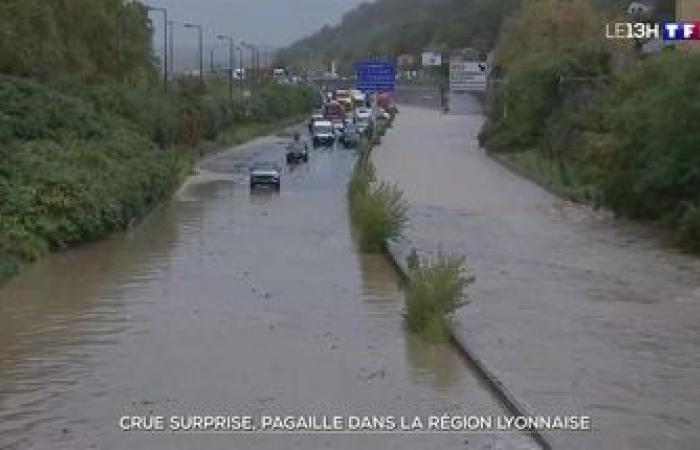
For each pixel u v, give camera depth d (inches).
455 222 2433.6
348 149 4901.6
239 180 3442.4
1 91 2313.0
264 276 1681.8
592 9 5541.3
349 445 871.1
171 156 3137.3
